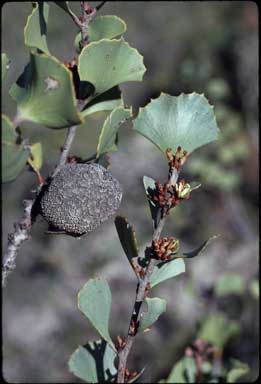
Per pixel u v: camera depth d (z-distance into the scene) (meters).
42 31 1.48
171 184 1.52
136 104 8.30
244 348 4.16
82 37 1.53
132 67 1.47
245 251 5.86
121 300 6.04
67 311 6.25
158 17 8.80
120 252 6.56
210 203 7.00
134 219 6.96
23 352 5.71
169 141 1.59
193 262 5.65
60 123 1.38
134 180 7.34
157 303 1.53
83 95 1.53
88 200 1.43
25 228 1.55
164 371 4.71
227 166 7.22
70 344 5.85
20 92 1.40
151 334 5.09
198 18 8.68
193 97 1.60
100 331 1.59
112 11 8.50
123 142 7.70
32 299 6.42
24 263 6.70
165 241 1.51
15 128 1.38
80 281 6.53
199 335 2.70
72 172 1.45
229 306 4.33
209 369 2.47
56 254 6.61
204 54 8.37
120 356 1.59
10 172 1.41
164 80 8.25
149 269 1.52
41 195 1.53
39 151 1.63
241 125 7.59
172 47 8.70
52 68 1.30
